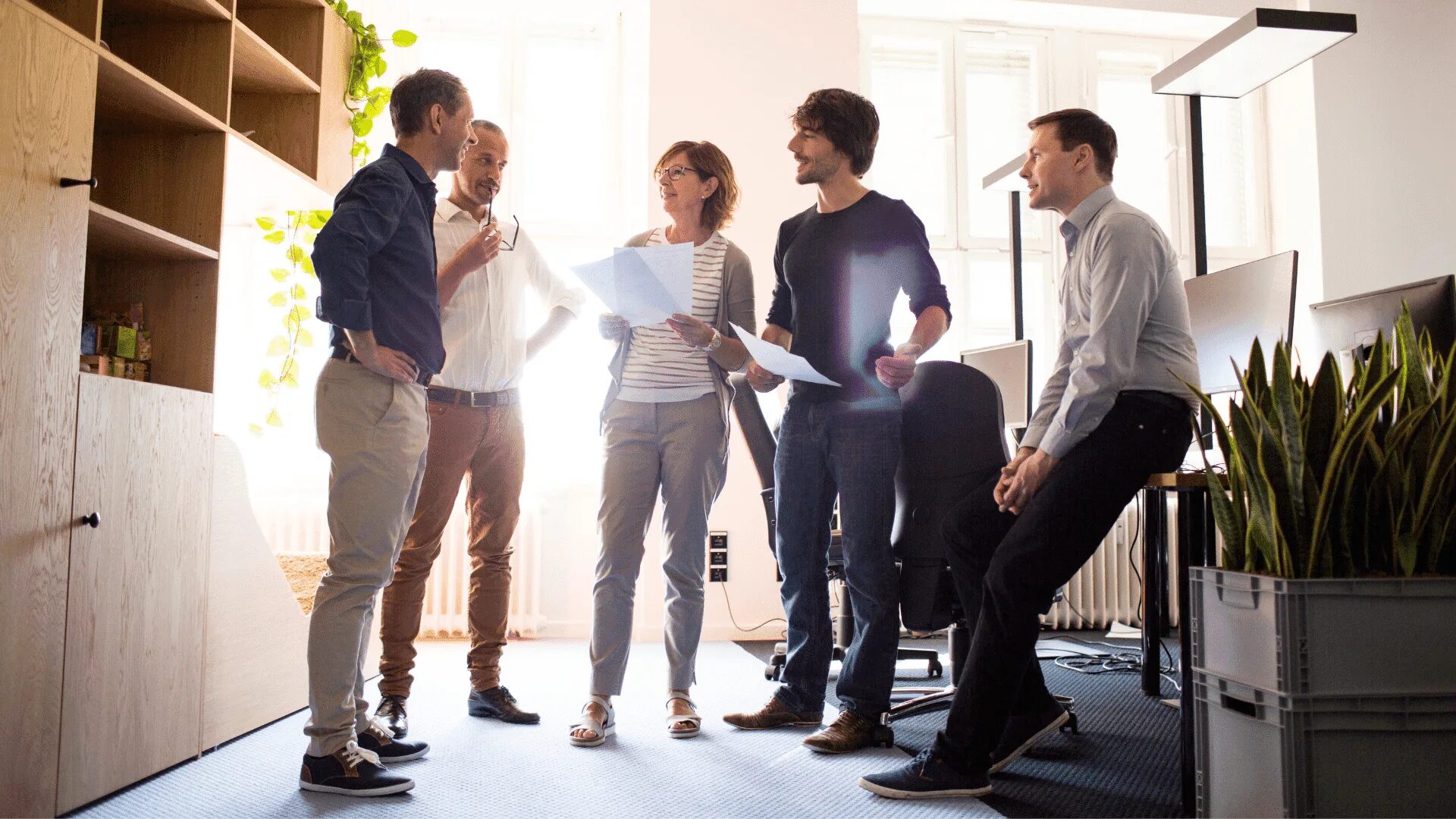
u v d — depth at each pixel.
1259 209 5.10
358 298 1.80
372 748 2.07
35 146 1.65
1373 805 1.42
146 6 2.23
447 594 4.04
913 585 2.32
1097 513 1.80
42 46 1.66
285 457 4.10
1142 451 1.81
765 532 4.17
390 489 1.91
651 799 1.85
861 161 2.33
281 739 2.31
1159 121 5.15
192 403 2.12
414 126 2.04
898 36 4.93
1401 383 1.57
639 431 2.39
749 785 1.94
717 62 4.29
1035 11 4.89
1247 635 1.52
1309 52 2.87
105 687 1.82
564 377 4.41
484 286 2.53
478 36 4.55
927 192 4.96
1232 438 1.58
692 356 2.39
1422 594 1.45
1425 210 4.58
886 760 2.14
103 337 2.09
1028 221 5.01
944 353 4.89
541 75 4.61
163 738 2.01
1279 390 1.51
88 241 2.07
